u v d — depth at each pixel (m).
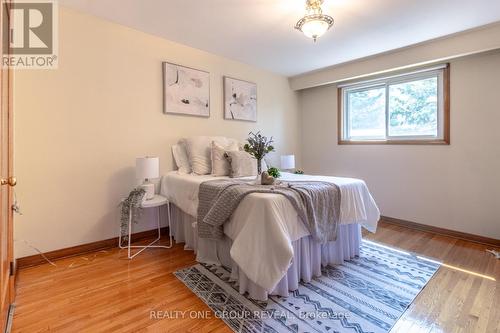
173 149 3.11
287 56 3.51
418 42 3.01
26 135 2.19
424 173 3.34
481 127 2.90
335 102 4.26
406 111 3.51
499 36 2.55
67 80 2.38
